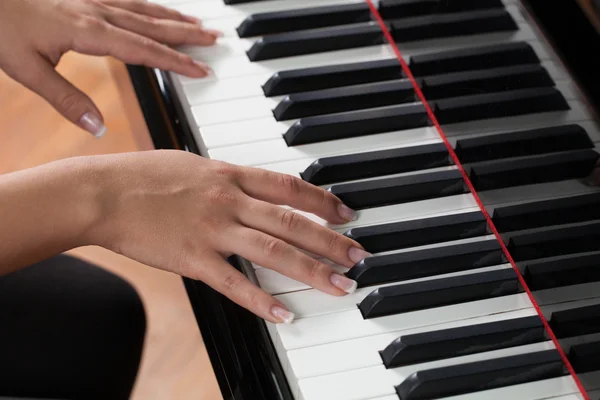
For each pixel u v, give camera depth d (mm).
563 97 888
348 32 1050
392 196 962
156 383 1399
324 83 1022
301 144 994
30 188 925
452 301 908
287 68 1040
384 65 1029
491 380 873
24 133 1661
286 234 928
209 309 952
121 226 930
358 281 917
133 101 1639
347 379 872
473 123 943
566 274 879
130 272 1503
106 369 1020
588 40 865
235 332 935
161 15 1081
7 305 1040
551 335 893
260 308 903
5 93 1744
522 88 907
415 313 901
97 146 1623
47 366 1010
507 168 922
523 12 910
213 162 952
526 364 876
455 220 942
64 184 927
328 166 969
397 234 936
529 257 905
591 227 867
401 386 868
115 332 1039
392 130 1001
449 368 871
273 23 1062
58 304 1046
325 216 947
